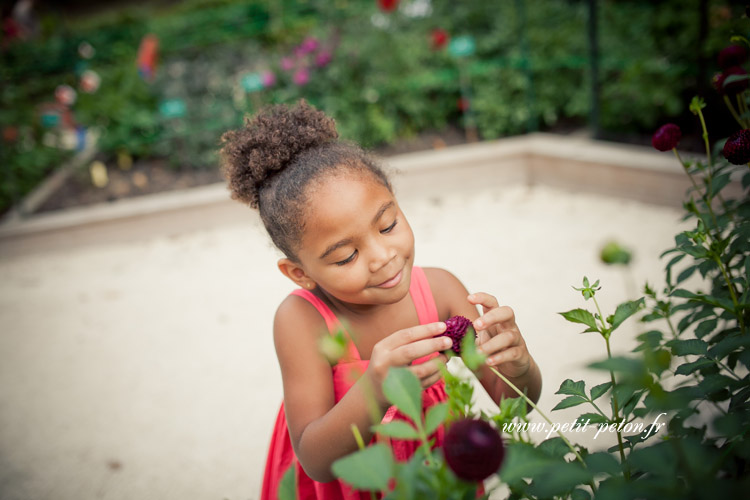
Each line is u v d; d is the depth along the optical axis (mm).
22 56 6402
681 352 915
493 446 548
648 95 3973
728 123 3625
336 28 5145
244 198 1283
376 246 1076
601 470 670
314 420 1157
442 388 1317
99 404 2715
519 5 4285
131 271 4000
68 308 3643
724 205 1303
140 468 2295
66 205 4777
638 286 2756
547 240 3398
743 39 1331
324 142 1222
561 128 4496
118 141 5254
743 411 810
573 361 2404
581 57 4469
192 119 5062
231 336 3094
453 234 3689
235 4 7453
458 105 4789
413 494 584
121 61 6281
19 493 2242
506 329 1021
